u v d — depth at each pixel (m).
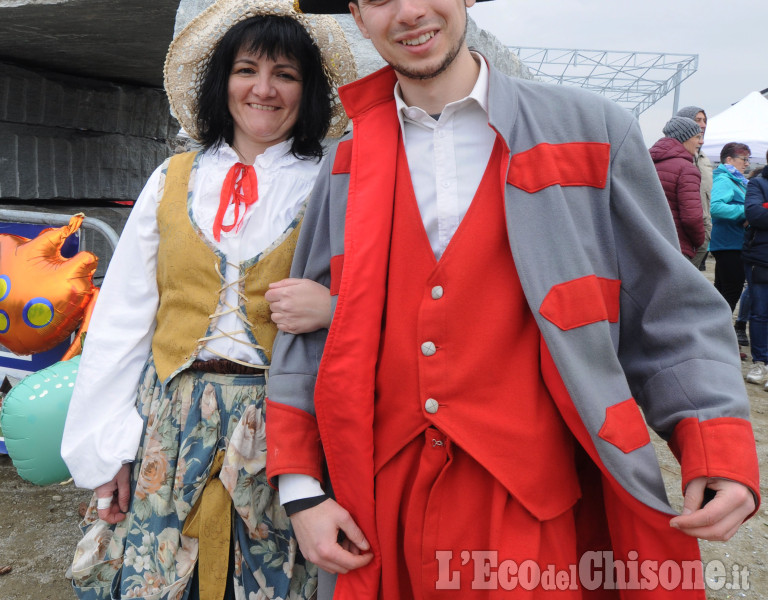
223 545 1.53
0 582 2.41
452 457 1.26
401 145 1.36
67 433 1.60
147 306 1.66
